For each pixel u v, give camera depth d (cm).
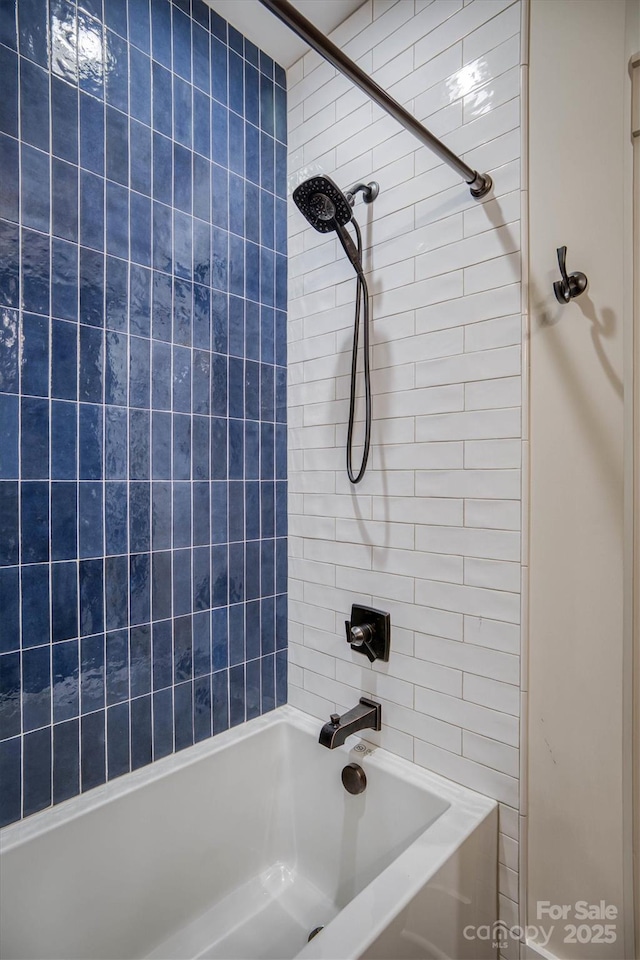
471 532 127
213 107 153
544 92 114
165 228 141
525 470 117
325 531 164
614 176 104
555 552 113
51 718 121
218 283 155
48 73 118
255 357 166
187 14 147
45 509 120
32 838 112
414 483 139
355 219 148
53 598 121
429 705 136
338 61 85
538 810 116
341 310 159
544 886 115
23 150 115
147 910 130
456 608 130
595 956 108
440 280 133
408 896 97
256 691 167
